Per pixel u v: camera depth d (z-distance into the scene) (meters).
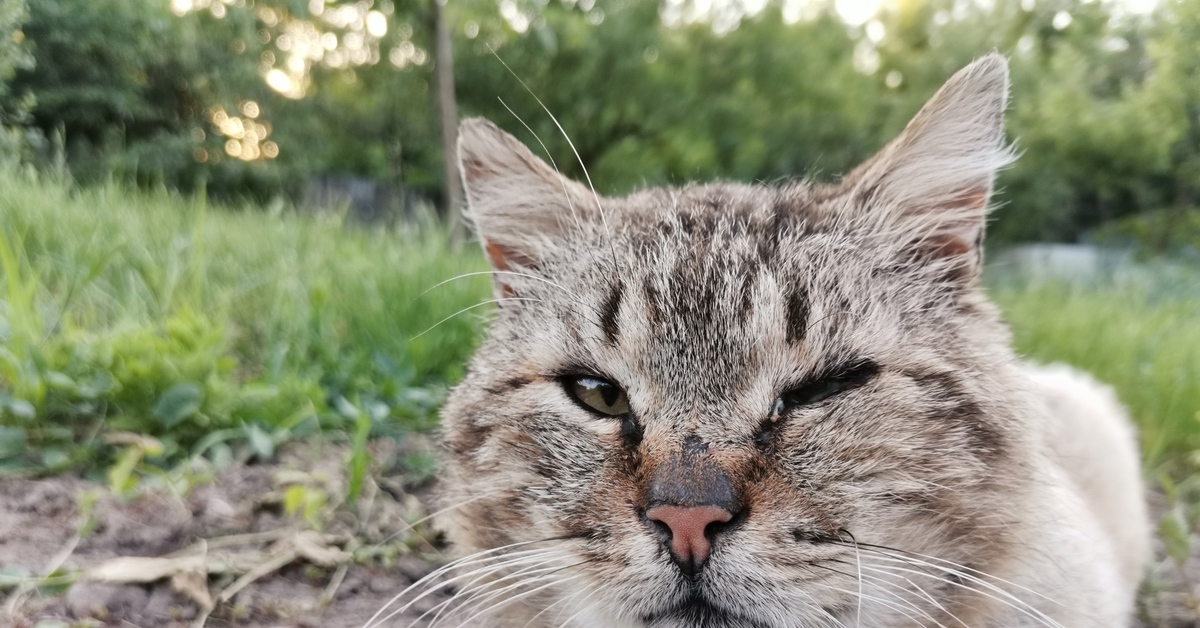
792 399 0.18
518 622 0.20
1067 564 0.19
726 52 1.98
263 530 0.25
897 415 0.17
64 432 0.27
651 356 0.18
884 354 0.18
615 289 0.19
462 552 0.21
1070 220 1.43
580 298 0.20
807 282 0.18
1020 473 0.18
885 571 0.17
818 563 0.16
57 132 0.59
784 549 0.16
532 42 1.54
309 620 0.21
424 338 0.41
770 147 1.99
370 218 1.08
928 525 0.17
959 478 0.17
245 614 0.21
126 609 0.20
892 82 2.15
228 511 0.26
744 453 0.17
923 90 1.91
